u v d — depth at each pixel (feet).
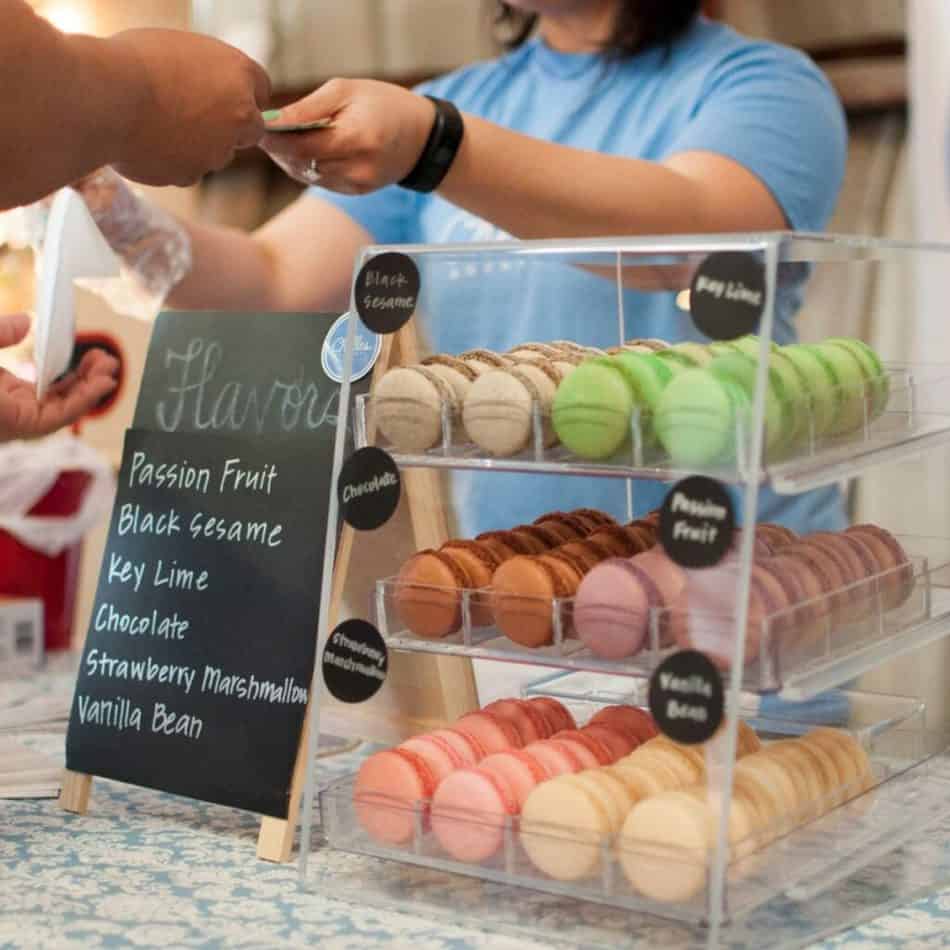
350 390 4.29
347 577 4.35
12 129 3.74
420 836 3.92
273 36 12.39
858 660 3.84
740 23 10.64
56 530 7.43
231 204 12.67
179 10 5.46
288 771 4.35
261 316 4.99
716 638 3.51
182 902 3.90
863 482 4.39
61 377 5.27
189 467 4.94
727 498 3.50
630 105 7.13
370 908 3.88
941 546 4.39
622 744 4.03
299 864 4.06
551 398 3.87
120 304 6.87
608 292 3.91
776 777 3.72
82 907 3.84
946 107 7.58
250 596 4.65
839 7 10.37
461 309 4.15
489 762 3.89
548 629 3.89
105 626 4.93
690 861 3.47
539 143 5.91
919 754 4.35
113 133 3.96
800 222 6.73
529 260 4.05
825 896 3.89
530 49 7.64
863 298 5.28
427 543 4.23
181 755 4.62
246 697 4.55
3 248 5.52
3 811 4.79
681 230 6.22
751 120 6.60
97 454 7.58
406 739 4.44
